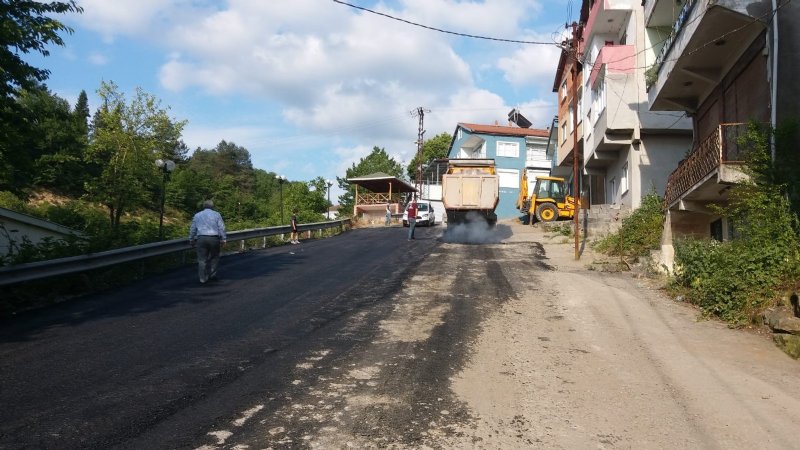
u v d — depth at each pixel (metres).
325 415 5.60
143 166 32.72
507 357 7.79
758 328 9.41
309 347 7.95
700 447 5.18
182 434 5.04
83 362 7.01
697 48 14.79
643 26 23.61
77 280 12.09
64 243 12.68
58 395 5.88
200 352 7.55
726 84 15.73
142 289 12.42
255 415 5.53
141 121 33.25
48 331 8.57
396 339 8.51
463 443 5.11
